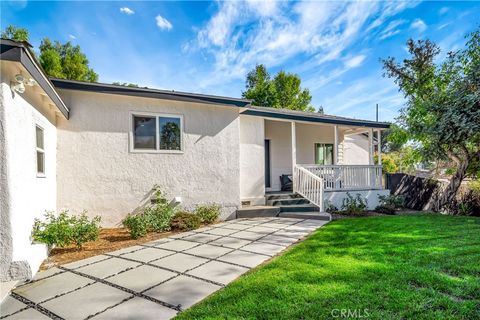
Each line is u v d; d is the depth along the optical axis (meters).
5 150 3.44
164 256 4.36
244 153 8.92
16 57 3.19
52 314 2.62
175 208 7.26
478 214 8.44
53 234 4.30
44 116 5.14
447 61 9.70
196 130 7.67
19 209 3.69
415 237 5.05
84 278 3.49
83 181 6.42
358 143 13.84
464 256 3.83
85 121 6.46
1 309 2.72
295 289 2.90
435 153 9.25
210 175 7.80
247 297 2.77
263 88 26.28
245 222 7.31
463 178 9.06
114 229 6.53
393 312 2.40
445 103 8.48
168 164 7.28
